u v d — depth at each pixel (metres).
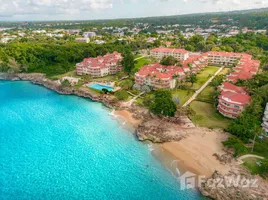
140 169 65.56
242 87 103.00
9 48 174.88
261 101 83.56
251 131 68.19
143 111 99.44
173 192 57.19
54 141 79.69
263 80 100.00
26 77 155.62
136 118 95.06
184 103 102.81
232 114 87.06
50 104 112.94
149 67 141.38
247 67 136.12
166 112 85.31
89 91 124.12
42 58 174.00
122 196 56.66
